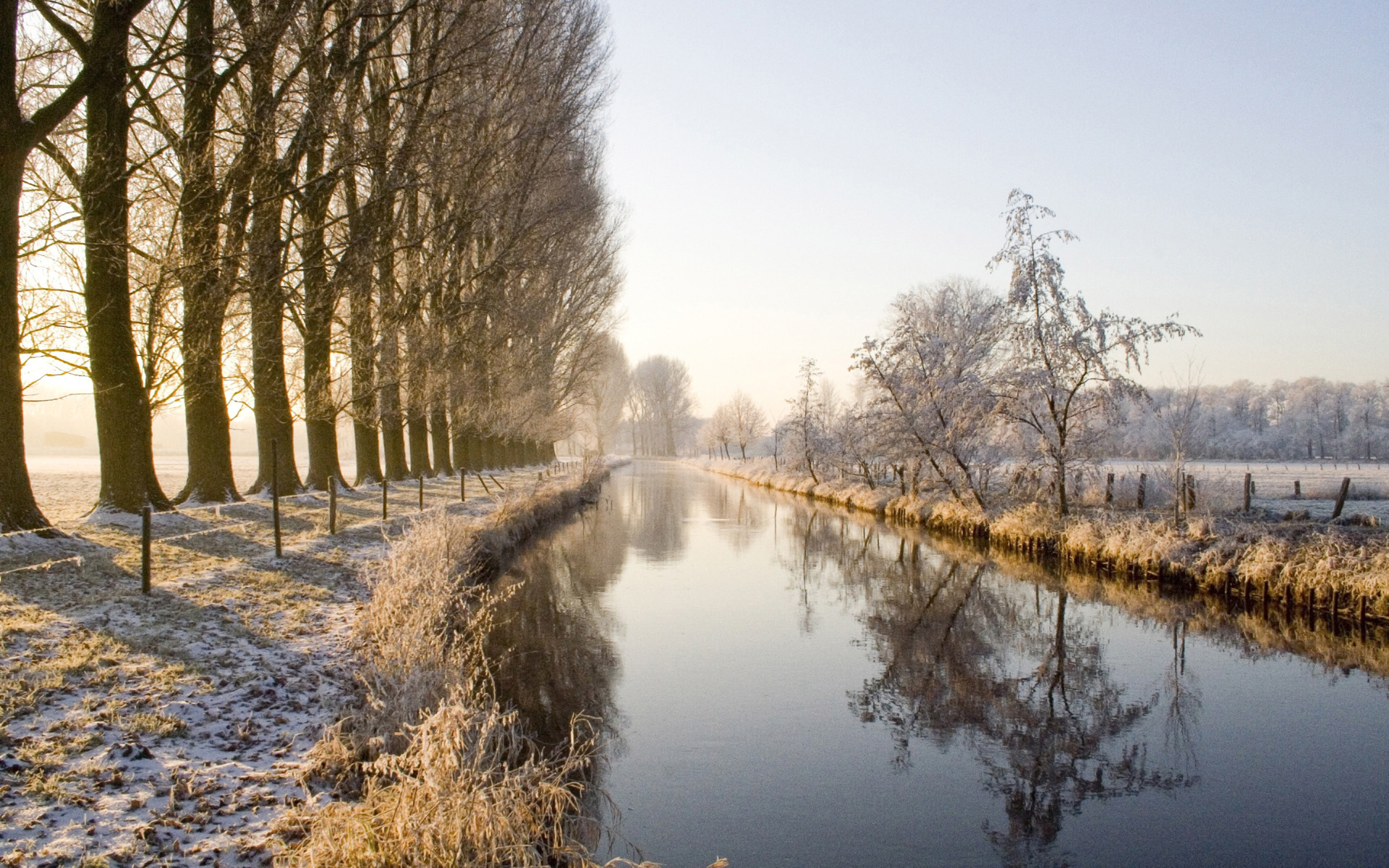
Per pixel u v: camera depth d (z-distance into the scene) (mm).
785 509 34062
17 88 11461
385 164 16844
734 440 85938
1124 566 17250
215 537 13203
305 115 15227
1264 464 61625
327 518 16906
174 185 13789
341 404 20781
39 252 11617
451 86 19016
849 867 5992
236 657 8039
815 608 14633
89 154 12156
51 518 13016
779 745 8336
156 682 6984
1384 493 25141
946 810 6980
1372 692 10133
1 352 10375
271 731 6504
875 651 11844
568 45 24594
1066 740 8609
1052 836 6539
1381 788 7473
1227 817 6934
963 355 24938
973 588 16438
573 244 32500
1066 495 22922
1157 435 24984
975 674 10812
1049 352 20156
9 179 10297
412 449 31078
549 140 24641
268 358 17891
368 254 18156
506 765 5387
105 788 5105
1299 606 13625
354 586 12008
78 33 11922
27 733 5672
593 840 6242
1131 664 11320
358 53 16844
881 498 31625
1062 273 19922
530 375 34000
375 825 4656
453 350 24375
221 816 5023
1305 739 8648
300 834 4879
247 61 13703
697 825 6590
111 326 12766
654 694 9773
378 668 7320
